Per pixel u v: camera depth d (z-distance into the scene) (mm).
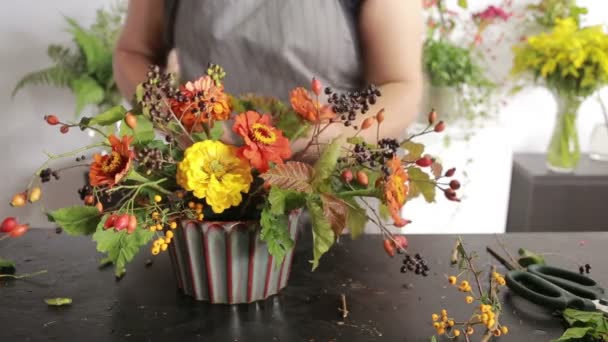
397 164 970
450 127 2020
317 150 1034
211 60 1363
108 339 990
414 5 1281
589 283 1115
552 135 2184
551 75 2062
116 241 979
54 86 2217
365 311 1055
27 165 2283
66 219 983
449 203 2037
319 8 1309
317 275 1139
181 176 968
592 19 2320
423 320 1040
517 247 1246
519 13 2273
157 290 1092
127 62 1424
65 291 1087
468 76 1994
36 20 2186
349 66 1339
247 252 1025
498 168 2041
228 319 1031
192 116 993
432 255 1210
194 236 1017
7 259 1168
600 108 2414
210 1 1341
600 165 2240
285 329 1015
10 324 1013
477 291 1108
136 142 992
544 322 1040
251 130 965
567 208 2168
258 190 999
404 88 1261
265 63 1340
